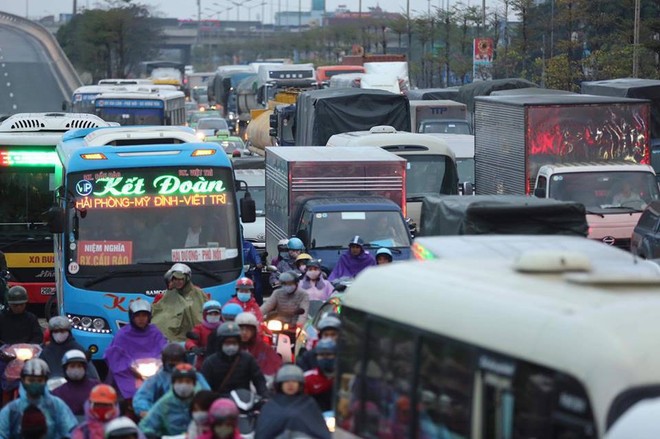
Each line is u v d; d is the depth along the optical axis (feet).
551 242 72.49
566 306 44.88
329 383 83.71
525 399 44.80
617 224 179.63
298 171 170.40
